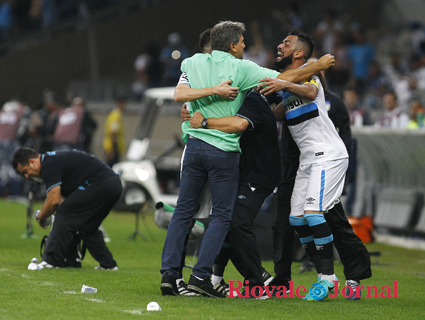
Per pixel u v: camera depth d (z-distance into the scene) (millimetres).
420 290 21609
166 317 15227
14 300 16812
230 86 17984
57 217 23406
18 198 56844
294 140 19172
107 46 78125
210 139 18094
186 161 18516
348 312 16969
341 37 68125
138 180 46188
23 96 66562
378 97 57188
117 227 40406
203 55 18859
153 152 51375
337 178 18719
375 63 62750
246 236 18281
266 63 66938
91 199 23281
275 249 19859
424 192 38625
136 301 17281
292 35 19469
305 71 18312
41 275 21281
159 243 33344
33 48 78062
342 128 24016
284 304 17781
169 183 48406
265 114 18406
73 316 15117
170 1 81250
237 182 18328
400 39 72750
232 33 18625
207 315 15641
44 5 83938
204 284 18172
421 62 57031
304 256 25484
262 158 18469
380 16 81250
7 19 84000
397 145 38344
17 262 24703
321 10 81375
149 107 50750
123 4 81062
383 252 32969
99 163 23750
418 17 78562
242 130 17969
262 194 18531
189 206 18531
